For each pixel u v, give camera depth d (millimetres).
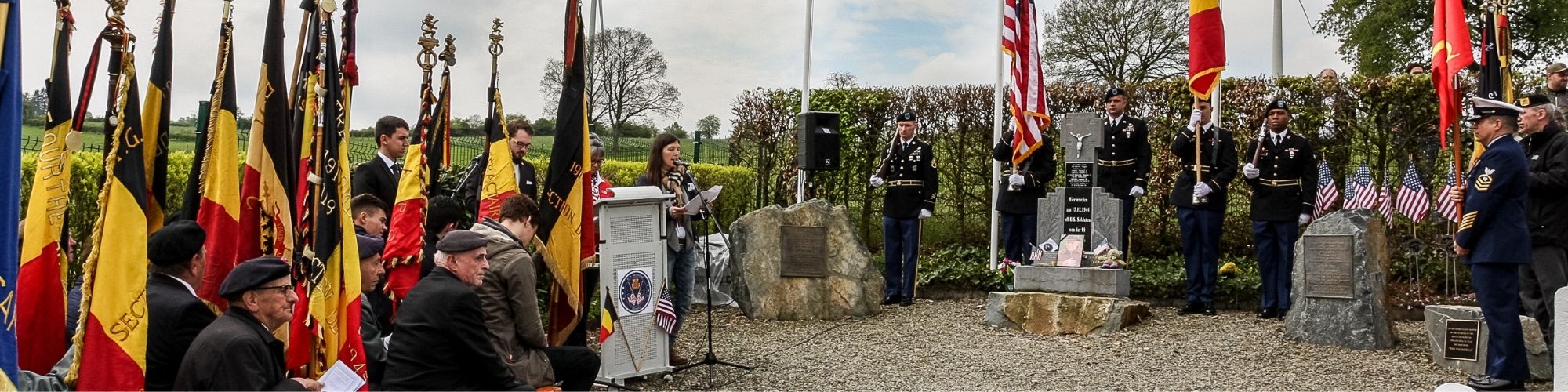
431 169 8070
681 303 8539
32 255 4523
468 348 5250
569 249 6906
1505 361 6852
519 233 6254
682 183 8758
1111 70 26062
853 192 14703
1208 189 10016
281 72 5215
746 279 10547
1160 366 8055
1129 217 11047
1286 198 10008
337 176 5309
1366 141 12477
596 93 22672
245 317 4488
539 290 8602
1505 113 6902
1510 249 6809
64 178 4555
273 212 5156
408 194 6941
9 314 3701
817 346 9086
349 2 5520
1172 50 25422
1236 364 8094
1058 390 7320
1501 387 6895
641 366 7535
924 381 7660
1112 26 25641
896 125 14492
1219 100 11617
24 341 4508
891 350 8859
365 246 5820
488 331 5738
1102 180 11094
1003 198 11562
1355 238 8625
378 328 6039
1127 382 7547
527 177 8695
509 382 5410
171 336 4598
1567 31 20516
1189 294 10414
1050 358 8445
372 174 7609
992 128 14148
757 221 10703
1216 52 10117
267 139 5176
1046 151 11297
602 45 14453
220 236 5121
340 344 5262
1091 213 10148
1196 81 10195
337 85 5367
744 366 8117
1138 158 10961
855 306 10664
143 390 4340
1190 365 8070
